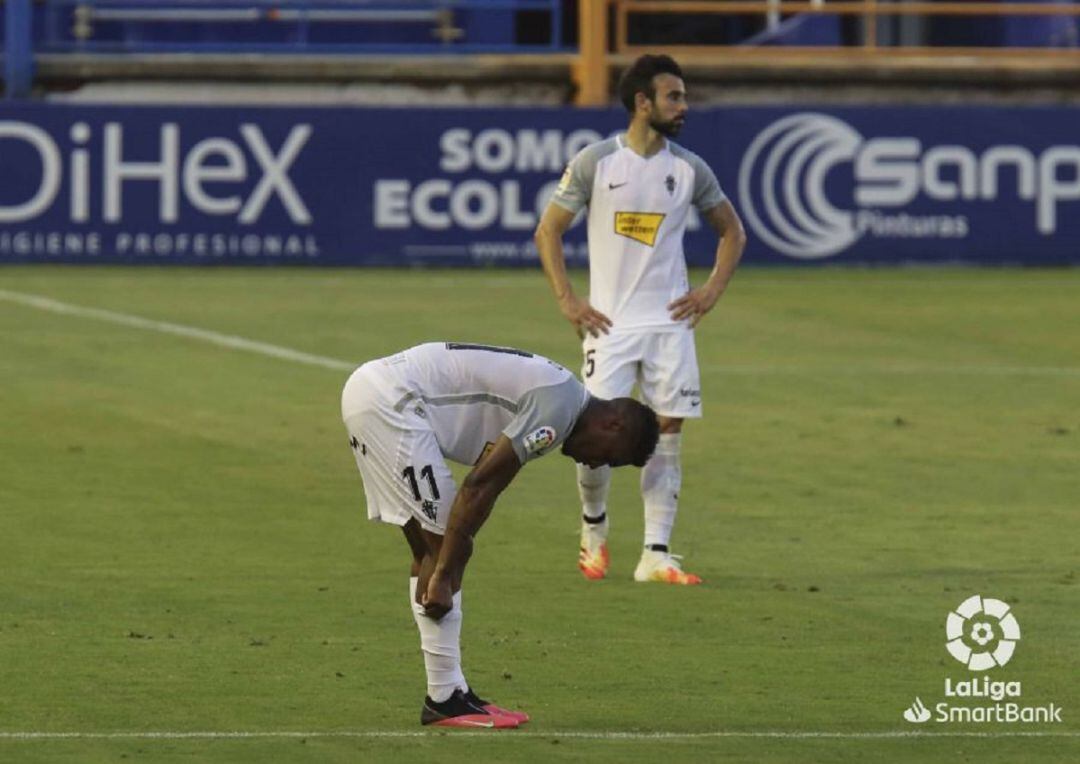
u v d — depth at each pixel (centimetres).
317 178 7675
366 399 2244
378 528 3450
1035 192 7831
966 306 6700
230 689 2423
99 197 7619
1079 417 4662
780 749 2195
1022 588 3017
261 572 3103
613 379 3095
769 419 4594
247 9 8900
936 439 4359
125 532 3381
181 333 5859
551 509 3647
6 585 2992
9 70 8062
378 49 8588
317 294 6812
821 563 3198
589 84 8138
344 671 2517
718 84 8275
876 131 7762
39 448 4138
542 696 2412
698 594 2984
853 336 6003
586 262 7606
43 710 2317
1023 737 2256
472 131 7694
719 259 3145
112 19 9025
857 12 8481
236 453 4116
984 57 8594
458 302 6625
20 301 6525
